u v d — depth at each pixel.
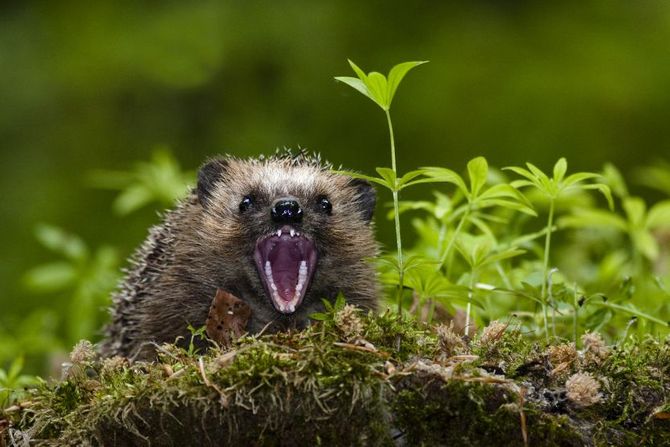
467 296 8.56
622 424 6.96
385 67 22.61
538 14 23.59
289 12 23.00
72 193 21.78
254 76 22.69
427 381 6.67
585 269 13.23
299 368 6.64
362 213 11.52
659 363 7.27
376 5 23.28
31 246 21.06
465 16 23.45
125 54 22.69
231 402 6.71
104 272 14.17
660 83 22.17
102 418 7.00
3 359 12.64
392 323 7.17
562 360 7.22
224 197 10.85
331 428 6.68
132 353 10.53
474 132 21.86
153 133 22.44
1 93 22.78
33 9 23.80
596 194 19.52
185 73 22.30
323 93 22.45
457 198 10.02
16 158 22.31
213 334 8.92
